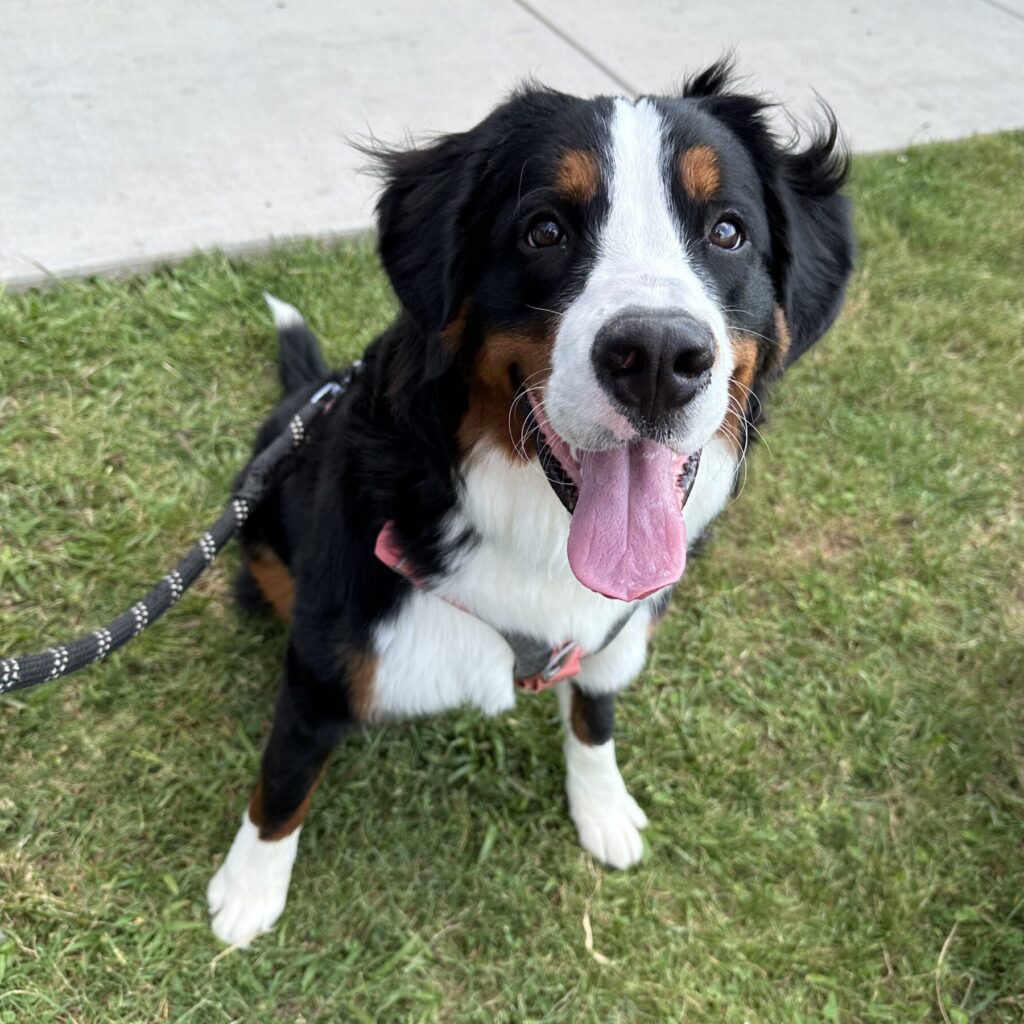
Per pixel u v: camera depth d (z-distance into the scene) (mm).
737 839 708
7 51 1384
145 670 738
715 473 591
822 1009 641
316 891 650
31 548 788
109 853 645
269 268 1062
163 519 816
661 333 425
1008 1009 653
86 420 888
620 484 506
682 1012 623
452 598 567
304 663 580
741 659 827
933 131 1583
